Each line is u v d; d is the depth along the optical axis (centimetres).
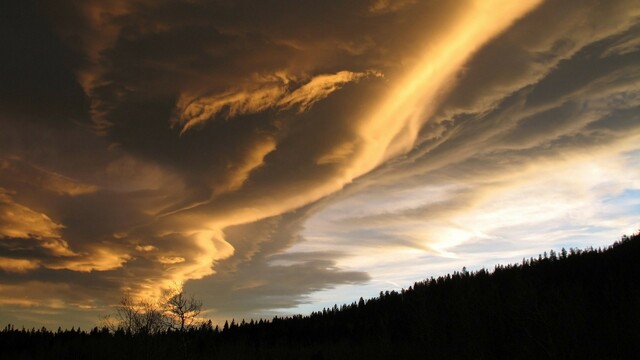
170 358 5291
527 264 10731
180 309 5591
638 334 4600
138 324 5544
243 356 7975
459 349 5631
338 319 12038
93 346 6309
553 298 5719
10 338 9044
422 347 6141
